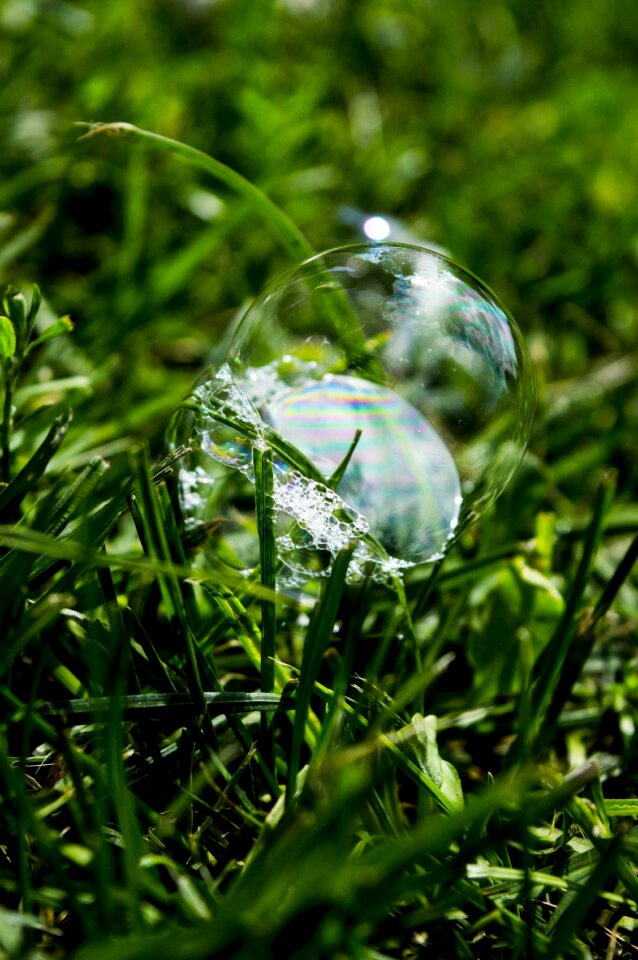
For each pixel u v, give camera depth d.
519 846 0.30
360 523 0.30
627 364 0.42
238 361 0.31
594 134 0.59
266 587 0.29
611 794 0.32
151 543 0.29
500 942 0.29
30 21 0.51
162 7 0.58
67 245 0.43
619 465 0.40
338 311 0.31
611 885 0.29
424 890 0.28
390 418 0.31
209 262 0.44
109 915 0.26
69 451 0.34
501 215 0.51
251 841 0.29
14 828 0.28
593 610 0.32
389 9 0.67
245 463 0.30
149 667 0.30
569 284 0.45
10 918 0.27
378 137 0.53
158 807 0.29
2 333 0.31
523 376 0.31
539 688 0.31
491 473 0.31
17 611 0.29
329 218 0.46
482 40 0.68
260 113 0.49
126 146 0.46
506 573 0.33
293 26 0.62
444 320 0.31
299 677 0.29
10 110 0.45
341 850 0.27
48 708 0.28
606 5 0.74
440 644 0.32
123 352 0.39
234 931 0.25
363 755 0.27
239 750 0.30
